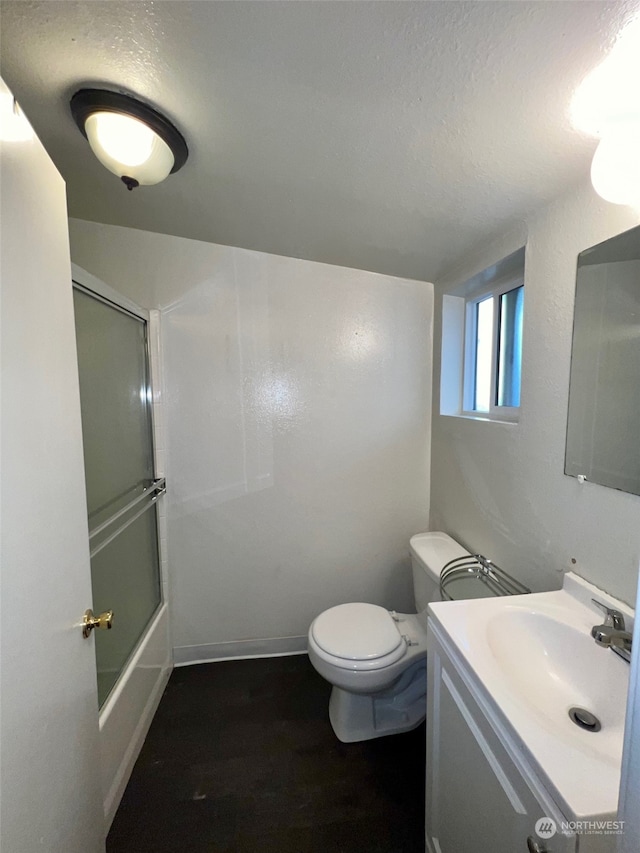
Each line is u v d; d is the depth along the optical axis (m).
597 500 0.96
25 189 0.64
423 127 0.87
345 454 1.94
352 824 1.20
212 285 1.78
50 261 0.73
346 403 1.92
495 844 0.70
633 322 0.85
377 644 1.40
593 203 0.95
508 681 0.76
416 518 2.03
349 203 1.26
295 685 1.79
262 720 1.59
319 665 1.39
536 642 0.95
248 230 1.58
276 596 1.97
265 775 1.36
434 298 1.92
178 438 1.82
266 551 1.94
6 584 0.55
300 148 1.00
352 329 1.89
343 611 1.60
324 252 1.71
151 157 0.97
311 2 0.61
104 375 1.34
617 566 0.91
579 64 0.66
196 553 1.89
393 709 1.56
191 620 1.92
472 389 1.83
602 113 0.74
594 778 0.56
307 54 0.71
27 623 0.61
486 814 0.74
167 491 1.84
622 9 0.56
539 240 1.14
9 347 0.57
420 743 1.48
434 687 0.99
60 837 0.72
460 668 0.85
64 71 0.82
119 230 1.70
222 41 0.71
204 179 1.22
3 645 0.54
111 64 0.79
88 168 1.24
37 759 0.64
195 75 0.79
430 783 1.02
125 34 0.72
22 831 0.58
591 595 0.96
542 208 1.12
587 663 0.86
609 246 0.91
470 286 1.68
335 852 1.13
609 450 0.92
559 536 1.09
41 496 0.67
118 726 1.28
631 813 0.40
